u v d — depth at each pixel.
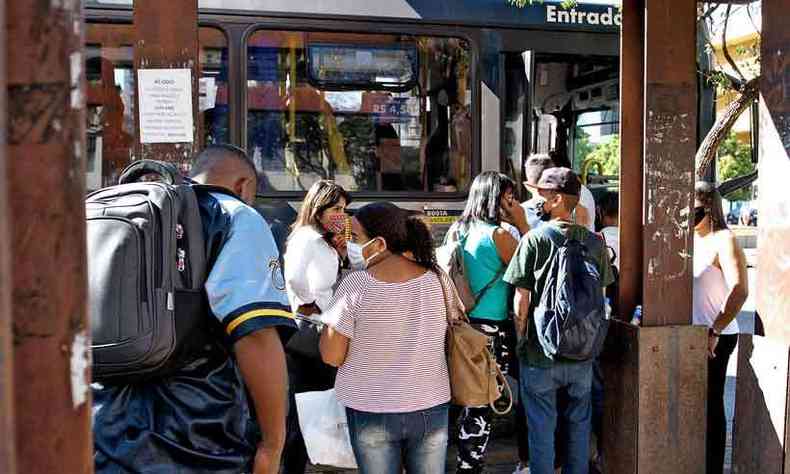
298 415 4.11
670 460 4.30
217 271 2.16
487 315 4.83
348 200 4.72
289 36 6.16
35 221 1.13
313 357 4.41
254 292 2.15
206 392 2.18
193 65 3.75
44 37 1.12
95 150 5.80
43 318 1.14
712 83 7.80
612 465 4.54
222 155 2.54
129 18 5.83
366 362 3.47
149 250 2.04
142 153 3.75
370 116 6.30
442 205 6.40
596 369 5.13
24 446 1.15
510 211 5.00
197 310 2.13
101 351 2.00
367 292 3.46
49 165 1.13
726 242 4.68
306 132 6.18
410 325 3.48
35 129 1.12
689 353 4.30
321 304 4.51
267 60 6.13
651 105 4.24
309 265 4.52
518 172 6.59
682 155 4.29
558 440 4.68
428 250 3.58
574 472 4.36
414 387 3.46
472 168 6.48
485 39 6.53
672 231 4.31
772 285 3.79
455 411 5.12
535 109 6.71
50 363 1.15
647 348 4.25
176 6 3.74
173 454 2.11
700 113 7.84
